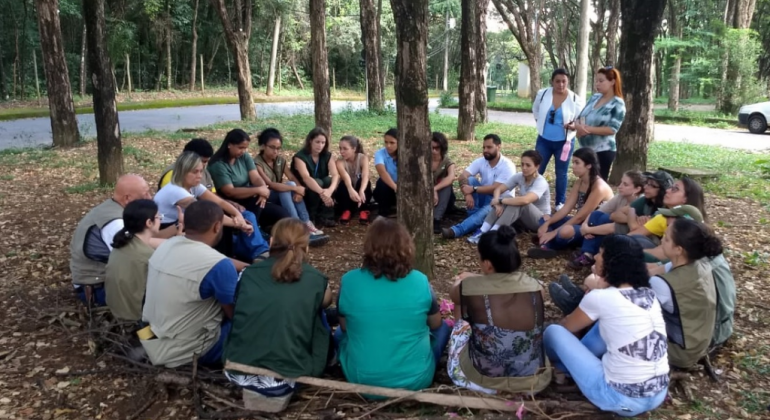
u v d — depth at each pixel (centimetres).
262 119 1714
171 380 333
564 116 670
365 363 319
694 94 3725
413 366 322
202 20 3194
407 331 321
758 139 1505
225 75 3534
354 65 4041
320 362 329
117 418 318
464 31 1239
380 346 318
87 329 405
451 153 1108
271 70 3162
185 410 323
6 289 491
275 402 311
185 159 468
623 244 306
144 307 349
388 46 4031
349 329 328
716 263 357
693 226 329
